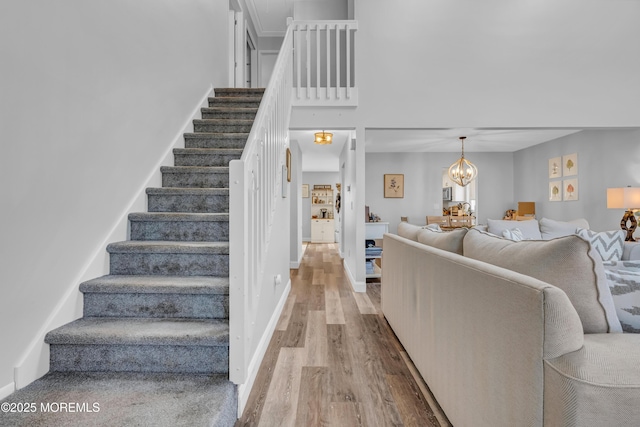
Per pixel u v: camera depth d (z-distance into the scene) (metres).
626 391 0.80
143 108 2.41
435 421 1.53
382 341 2.48
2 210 1.31
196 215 2.23
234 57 5.11
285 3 5.53
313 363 2.12
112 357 1.59
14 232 1.36
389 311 2.76
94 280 1.85
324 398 1.72
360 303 3.55
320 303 3.55
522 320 0.96
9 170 1.33
